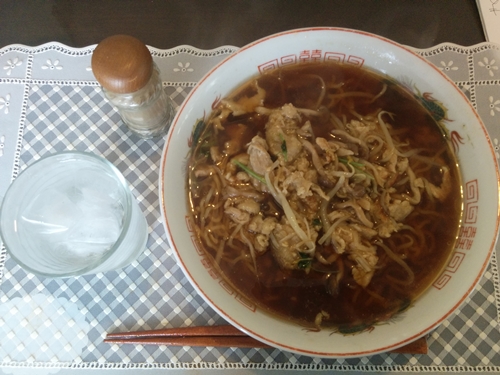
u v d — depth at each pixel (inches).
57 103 12.6
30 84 12.8
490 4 13.4
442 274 9.6
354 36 10.7
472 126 9.9
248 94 11.4
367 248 10.1
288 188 10.4
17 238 9.9
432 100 10.5
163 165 9.6
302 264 10.1
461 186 10.1
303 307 9.8
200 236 10.3
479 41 13.2
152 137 12.2
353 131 11.0
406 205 10.3
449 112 10.3
